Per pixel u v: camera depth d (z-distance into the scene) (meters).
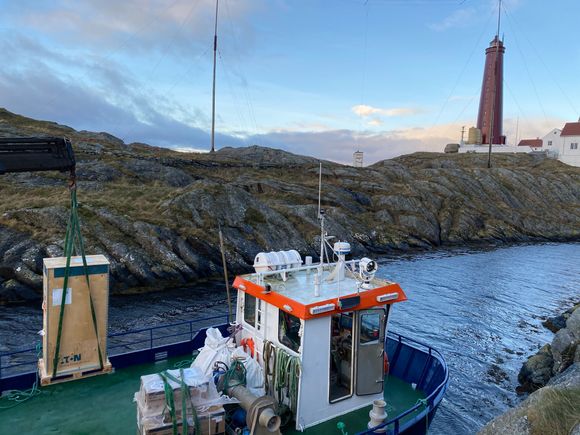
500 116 119.19
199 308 25.45
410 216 54.47
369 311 8.57
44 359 9.68
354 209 53.84
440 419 14.80
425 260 43.38
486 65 120.25
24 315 23.16
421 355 10.83
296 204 50.41
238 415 7.56
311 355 8.00
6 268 26.34
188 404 6.73
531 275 37.47
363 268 8.69
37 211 30.77
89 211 32.75
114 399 9.26
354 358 8.52
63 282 9.45
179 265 30.73
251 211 40.78
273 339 8.71
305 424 8.08
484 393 16.72
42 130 60.47
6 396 9.18
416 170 77.56
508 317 26.05
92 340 9.92
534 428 8.62
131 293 27.77
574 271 39.41
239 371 8.16
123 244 30.30
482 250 50.75
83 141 60.03
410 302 28.61
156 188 43.72
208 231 35.62
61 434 8.12
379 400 8.03
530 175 81.19
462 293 31.20
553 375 16.59
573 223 68.75
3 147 8.00
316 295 8.36
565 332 17.16
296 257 10.06
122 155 54.91
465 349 20.98
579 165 99.94
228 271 33.06
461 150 113.19
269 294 8.73
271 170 65.44
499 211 65.75
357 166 75.94
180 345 11.43
